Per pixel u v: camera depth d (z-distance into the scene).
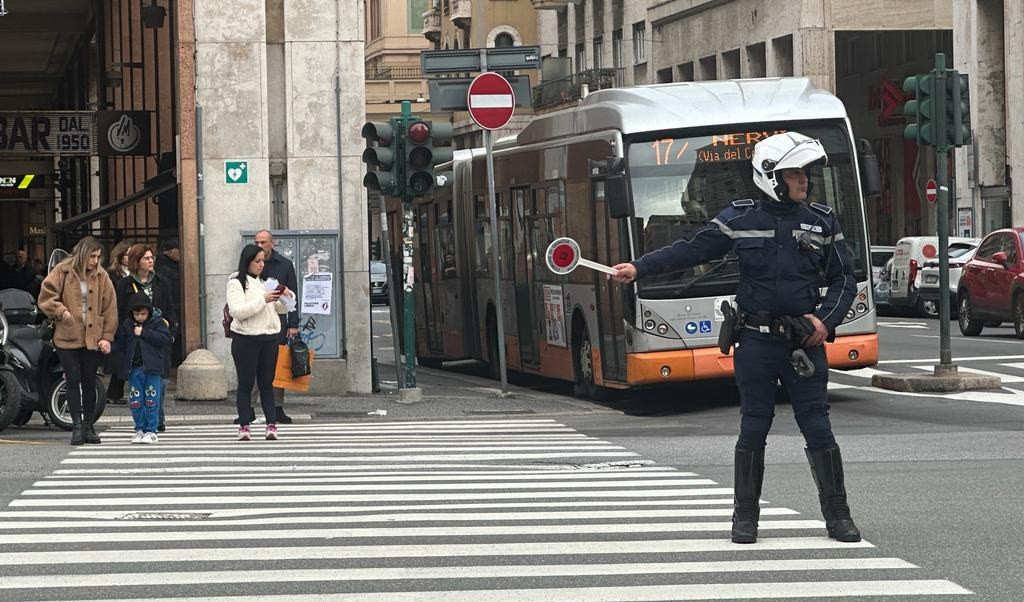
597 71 65.50
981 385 19.78
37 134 32.72
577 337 21.16
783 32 53.06
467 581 7.92
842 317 8.95
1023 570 8.05
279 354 17.84
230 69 21.98
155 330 16.02
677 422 17.75
